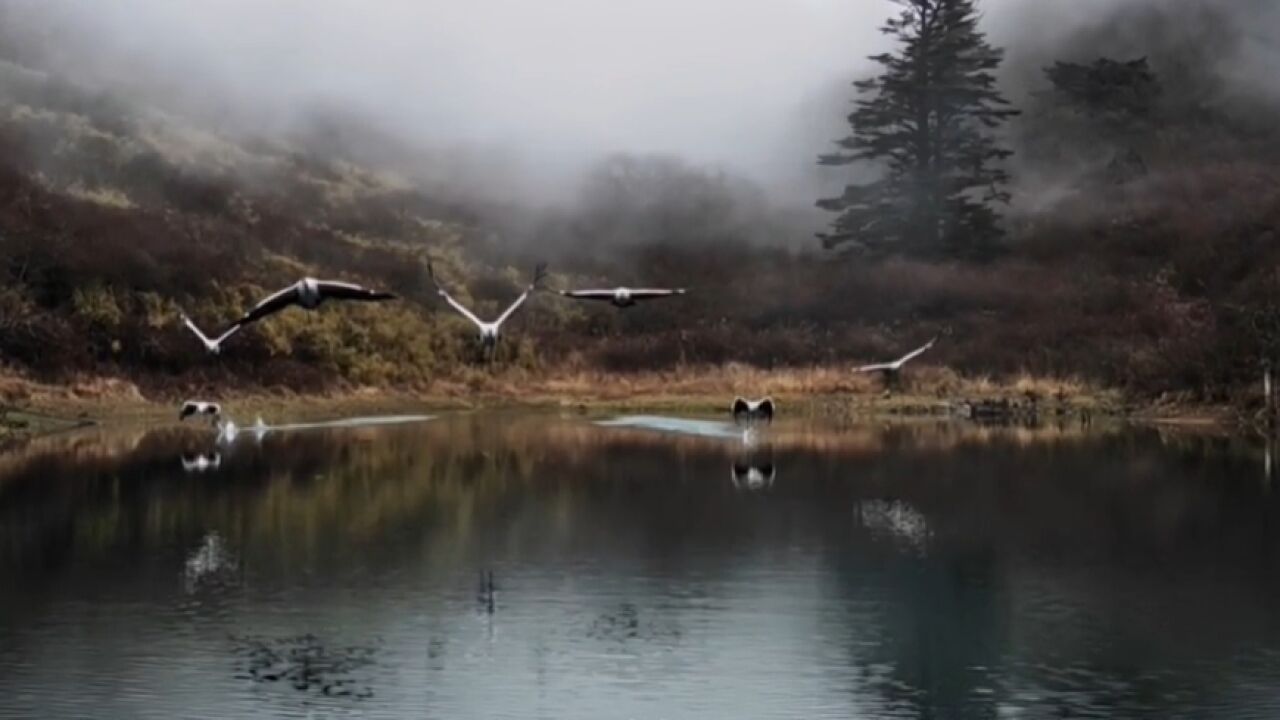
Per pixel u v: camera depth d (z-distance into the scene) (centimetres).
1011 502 4012
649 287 9025
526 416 6438
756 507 3953
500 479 4462
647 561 3322
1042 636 2767
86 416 5772
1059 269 9062
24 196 6844
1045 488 4238
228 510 3903
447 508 3959
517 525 3719
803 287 8688
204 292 6788
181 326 6481
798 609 2933
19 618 2845
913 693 2466
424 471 4616
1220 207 9738
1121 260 9006
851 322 8231
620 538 3569
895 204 10112
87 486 4222
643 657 2636
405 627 2809
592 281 9019
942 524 3716
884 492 4191
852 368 7344
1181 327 7350
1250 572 3212
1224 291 7950
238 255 7375
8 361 5944
